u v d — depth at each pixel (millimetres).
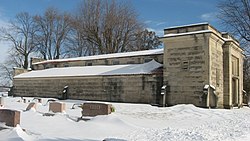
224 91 33594
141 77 33781
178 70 31266
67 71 43906
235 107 35812
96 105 17797
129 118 18312
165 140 10820
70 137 11406
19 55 73438
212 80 30016
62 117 17625
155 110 26266
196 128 14820
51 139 10633
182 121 19359
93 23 66500
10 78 73375
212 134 11953
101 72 38344
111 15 65812
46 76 44281
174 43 31859
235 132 12680
